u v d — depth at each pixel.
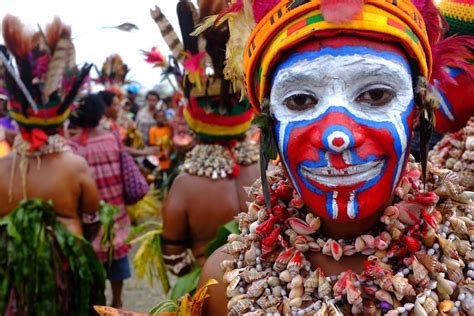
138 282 4.23
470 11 1.60
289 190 1.20
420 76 1.09
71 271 2.57
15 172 2.56
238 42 1.25
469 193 1.19
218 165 2.32
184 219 2.34
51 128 2.58
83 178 2.62
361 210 1.04
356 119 1.02
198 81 2.16
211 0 2.11
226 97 2.24
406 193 1.15
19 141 2.60
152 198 4.59
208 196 2.30
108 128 3.92
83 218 2.75
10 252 2.45
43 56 2.48
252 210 1.26
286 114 1.08
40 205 2.49
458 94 1.70
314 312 1.08
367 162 1.02
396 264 1.12
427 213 1.10
